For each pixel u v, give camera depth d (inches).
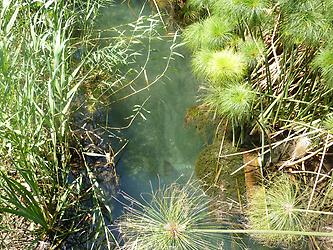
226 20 98.3
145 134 119.8
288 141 113.7
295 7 93.4
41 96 97.1
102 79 122.6
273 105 109.1
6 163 97.3
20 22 100.2
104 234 98.4
